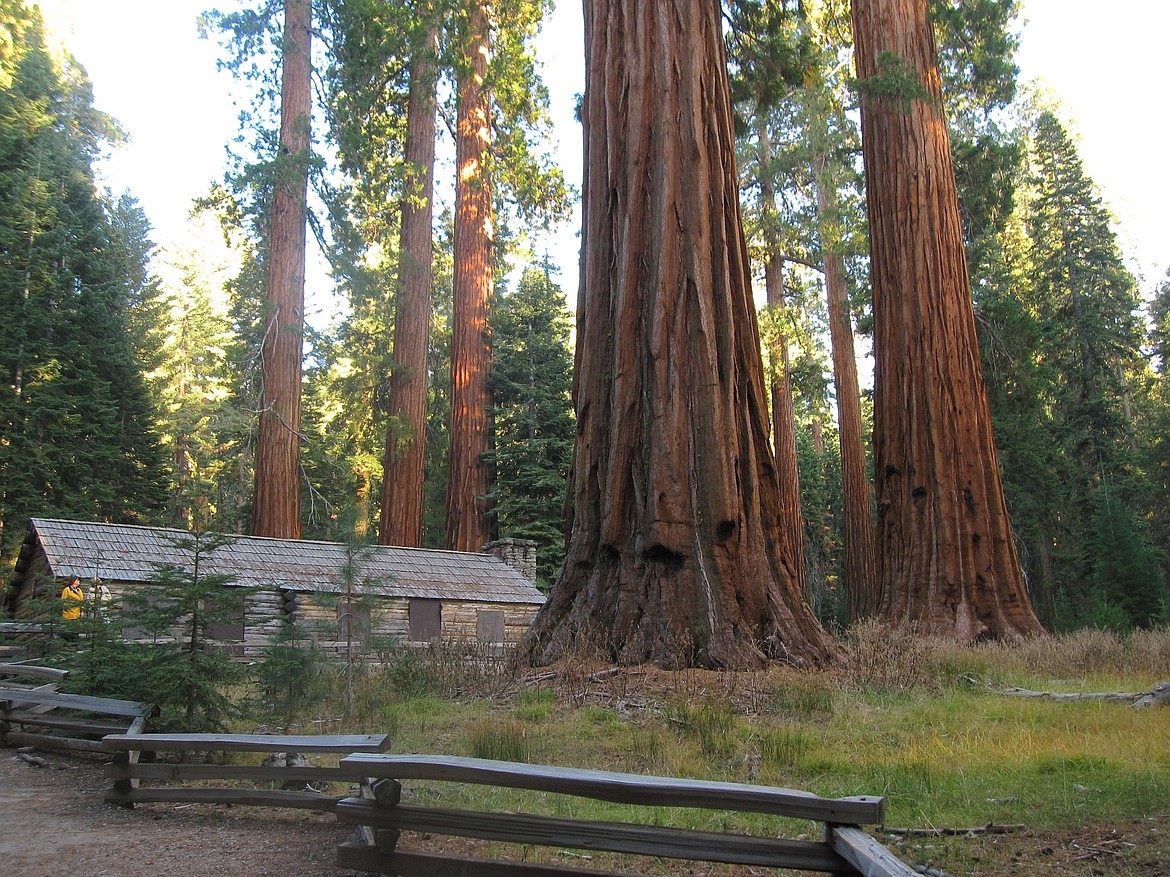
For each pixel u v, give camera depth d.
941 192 17.92
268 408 21.78
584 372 12.35
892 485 17.69
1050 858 4.24
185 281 50.16
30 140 32.31
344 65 22.98
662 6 12.73
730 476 11.23
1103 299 41.28
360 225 26.19
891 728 7.47
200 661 7.24
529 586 20.53
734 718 7.88
